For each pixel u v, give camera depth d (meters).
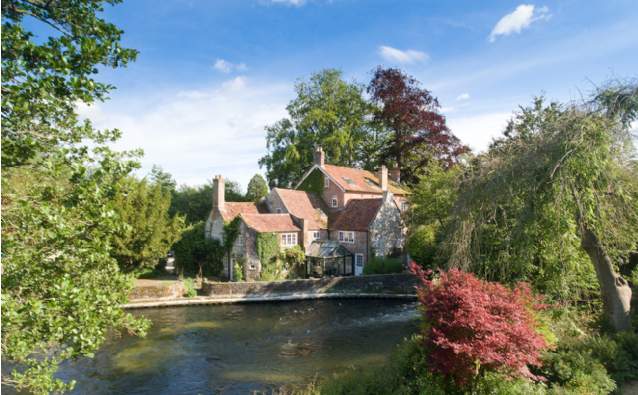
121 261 31.09
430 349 11.32
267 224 37.62
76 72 6.87
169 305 30.17
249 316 27.61
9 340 6.11
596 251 14.10
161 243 32.09
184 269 38.47
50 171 6.18
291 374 17.31
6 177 6.50
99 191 6.47
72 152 6.77
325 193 45.97
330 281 33.88
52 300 6.21
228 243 37.34
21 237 6.28
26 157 6.27
